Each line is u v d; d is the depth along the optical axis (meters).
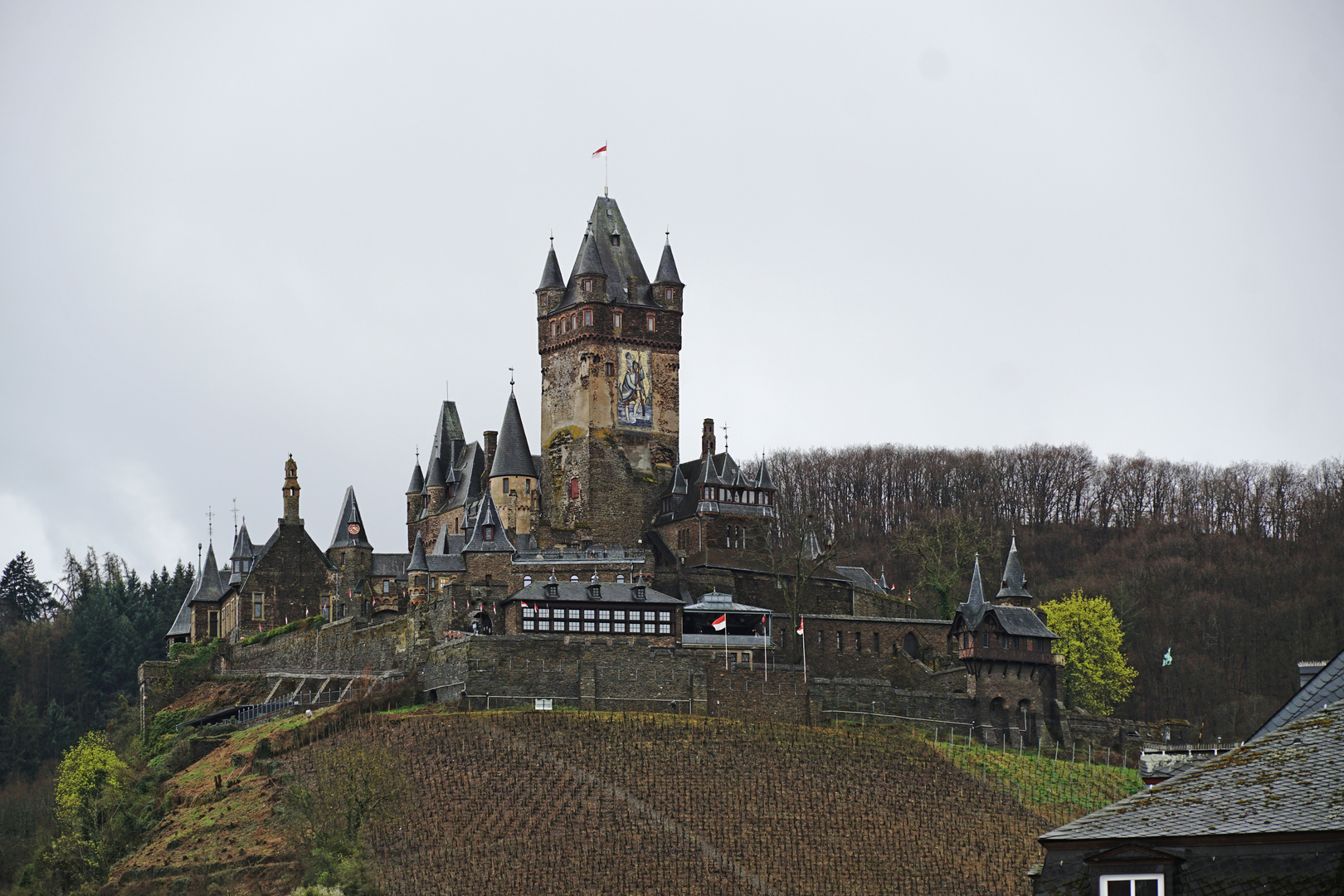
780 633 151.38
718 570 157.75
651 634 144.75
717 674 139.00
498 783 119.81
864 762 128.12
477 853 110.69
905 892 108.50
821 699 142.50
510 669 135.50
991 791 126.19
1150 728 152.38
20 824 160.50
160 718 158.75
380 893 104.81
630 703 137.00
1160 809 39.66
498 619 144.38
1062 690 152.50
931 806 122.38
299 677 156.88
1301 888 36.00
